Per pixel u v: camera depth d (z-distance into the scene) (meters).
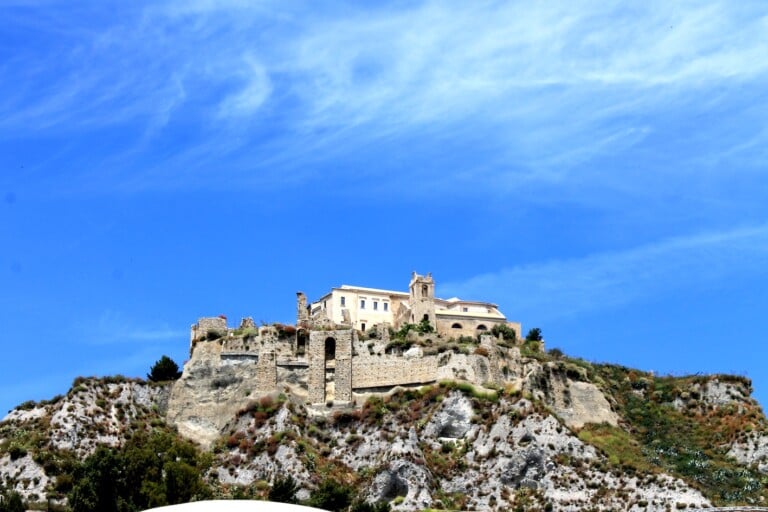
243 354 185.50
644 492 155.50
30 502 150.75
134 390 182.50
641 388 199.25
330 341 187.88
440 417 170.38
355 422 175.12
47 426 169.75
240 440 170.62
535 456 160.50
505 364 188.12
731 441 180.62
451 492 159.50
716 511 150.88
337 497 152.38
